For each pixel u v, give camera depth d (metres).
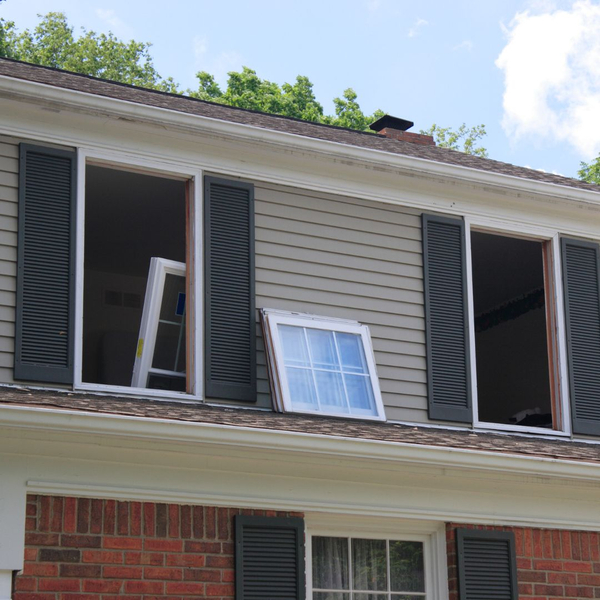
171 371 8.99
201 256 8.84
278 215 9.33
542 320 13.82
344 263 9.48
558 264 10.48
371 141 11.94
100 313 13.64
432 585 8.45
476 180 10.08
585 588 8.84
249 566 7.58
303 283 9.25
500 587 8.47
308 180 9.53
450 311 9.78
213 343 8.65
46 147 8.45
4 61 10.84
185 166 9.02
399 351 9.45
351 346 9.20
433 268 9.84
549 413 13.47
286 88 31.53
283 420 8.11
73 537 7.04
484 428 9.59
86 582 7.00
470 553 8.45
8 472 6.89
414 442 8.00
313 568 8.09
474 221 10.22
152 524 7.34
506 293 14.15
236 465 7.68
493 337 14.68
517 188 10.26
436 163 9.85
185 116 8.84
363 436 7.89
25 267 8.06
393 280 9.64
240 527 7.61
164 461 7.42
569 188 10.44
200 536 7.49
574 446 9.51
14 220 8.16
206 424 7.10
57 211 8.33
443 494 8.47
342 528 8.26
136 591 7.16
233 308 8.84
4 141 8.31
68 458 7.11
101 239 12.31
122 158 8.75
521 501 8.78
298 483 7.93
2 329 7.86
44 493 7.01
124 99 9.14
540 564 8.71
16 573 6.79
